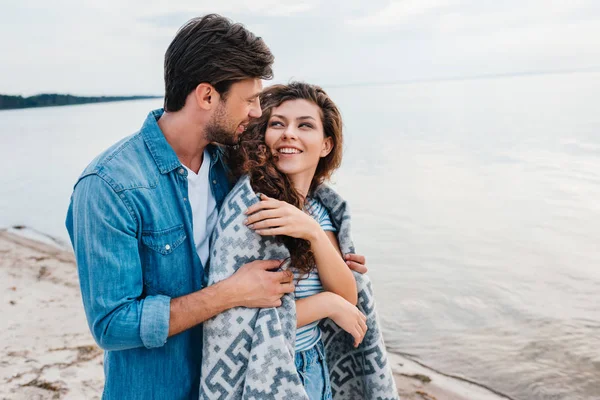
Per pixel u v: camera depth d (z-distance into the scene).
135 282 1.28
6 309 4.37
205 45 1.34
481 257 5.90
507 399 3.20
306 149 1.66
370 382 1.78
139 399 1.39
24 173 15.30
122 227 1.26
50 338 3.75
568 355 3.68
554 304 4.54
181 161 1.48
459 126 23.42
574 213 7.64
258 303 1.35
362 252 6.32
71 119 56.81
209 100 1.39
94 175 1.26
